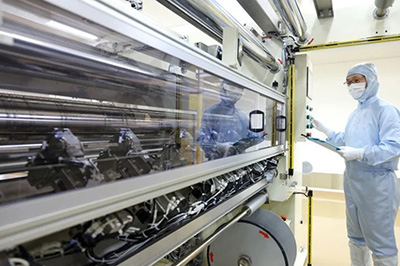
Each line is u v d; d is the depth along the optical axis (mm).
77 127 785
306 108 1846
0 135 642
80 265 517
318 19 1866
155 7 2242
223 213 988
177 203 749
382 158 1675
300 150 2207
